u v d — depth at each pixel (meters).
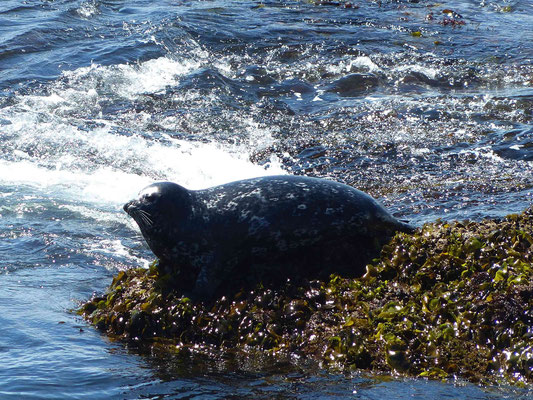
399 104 42.66
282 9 63.31
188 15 58.94
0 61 49.66
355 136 38.38
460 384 16.52
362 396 16.20
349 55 51.97
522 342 17.12
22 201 31.66
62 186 33.66
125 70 48.06
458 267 20.00
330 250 21.89
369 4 66.88
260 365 18.20
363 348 17.88
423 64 50.38
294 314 19.50
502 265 19.25
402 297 19.56
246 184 22.12
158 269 22.22
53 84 45.94
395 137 37.94
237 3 65.06
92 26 56.75
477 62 51.19
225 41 53.66
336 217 21.61
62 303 22.27
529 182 31.61
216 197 21.83
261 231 21.27
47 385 17.02
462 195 30.36
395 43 54.88
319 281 20.64
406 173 33.53
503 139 37.12
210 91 45.09
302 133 39.16
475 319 18.11
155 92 44.88
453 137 37.75
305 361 18.25
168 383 17.23
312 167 34.72
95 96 44.41
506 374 16.80
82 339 19.77
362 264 21.50
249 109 42.78
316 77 48.25
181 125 40.47
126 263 25.66
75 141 38.50
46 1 62.84
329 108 42.81
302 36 55.38
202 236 21.23
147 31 54.56
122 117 41.62
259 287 20.59
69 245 26.98
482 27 60.28
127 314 20.38
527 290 18.16
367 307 19.22
